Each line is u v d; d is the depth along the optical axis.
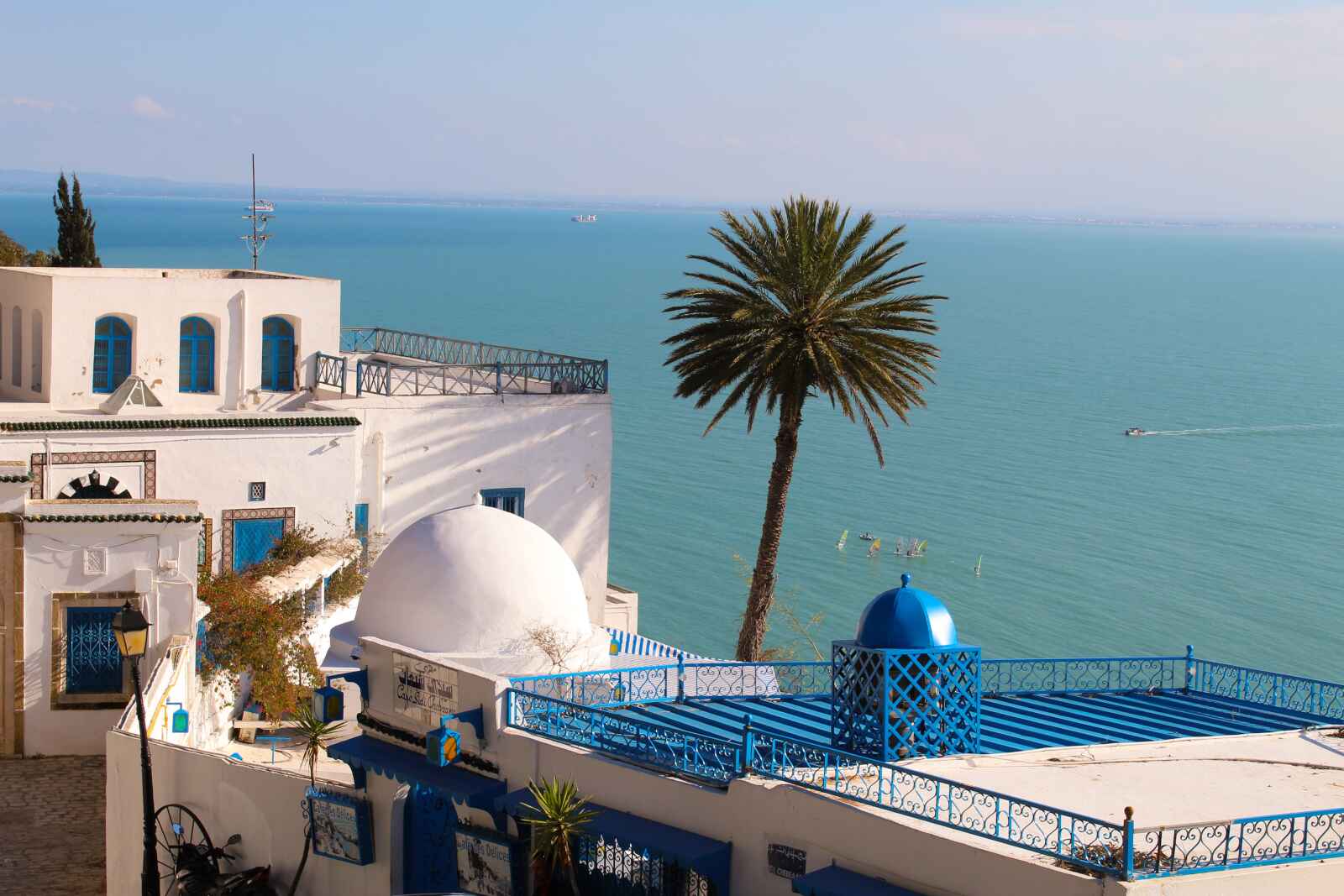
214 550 31.27
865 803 14.19
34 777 24.28
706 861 14.97
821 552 76.50
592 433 37.19
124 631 18.28
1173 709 20.02
